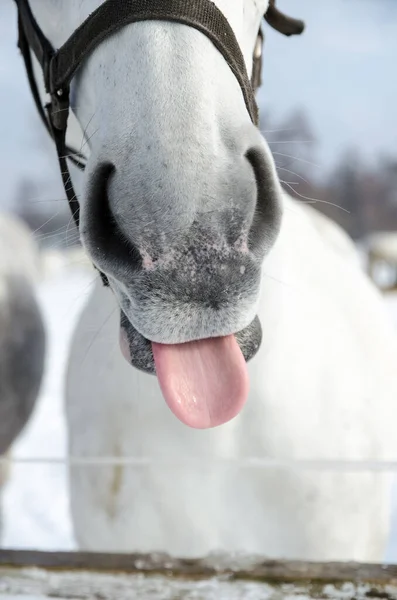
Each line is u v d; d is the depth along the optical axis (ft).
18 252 10.07
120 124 3.49
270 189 3.58
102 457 5.74
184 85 3.42
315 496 5.46
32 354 9.46
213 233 3.32
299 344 5.49
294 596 3.51
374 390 5.96
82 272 25.39
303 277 5.88
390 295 21.42
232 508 5.50
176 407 3.56
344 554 5.74
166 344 3.65
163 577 3.62
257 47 5.08
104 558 3.74
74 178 4.95
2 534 10.00
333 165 55.26
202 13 3.62
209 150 3.34
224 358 3.70
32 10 4.74
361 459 5.71
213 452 5.40
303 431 5.44
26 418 9.52
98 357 5.81
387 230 48.67
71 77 4.18
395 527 10.08
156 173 3.31
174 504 5.50
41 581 3.64
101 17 3.73
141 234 3.35
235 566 3.65
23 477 11.34
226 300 3.37
